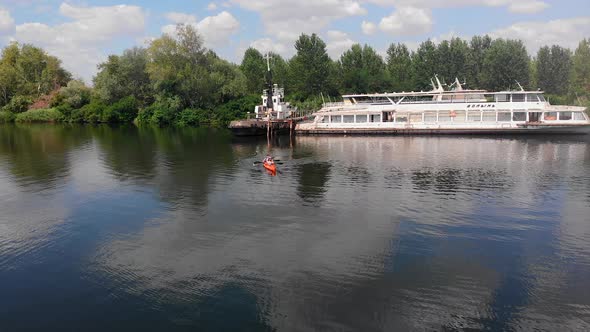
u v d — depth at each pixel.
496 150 55.03
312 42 122.00
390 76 127.88
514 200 31.33
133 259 22.19
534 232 25.00
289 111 86.62
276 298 18.09
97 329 16.30
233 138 75.50
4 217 29.41
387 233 25.14
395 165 45.50
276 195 33.72
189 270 20.77
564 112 69.75
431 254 22.16
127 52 120.94
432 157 50.38
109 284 19.66
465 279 19.48
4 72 130.00
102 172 44.12
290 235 25.05
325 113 78.56
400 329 15.95
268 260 21.69
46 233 26.25
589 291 18.36
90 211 30.42
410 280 19.45
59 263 21.97
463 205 30.31
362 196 33.03
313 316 16.78
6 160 52.75
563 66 119.06
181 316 16.95
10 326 16.61
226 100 118.69
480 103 71.94
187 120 110.69
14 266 21.77
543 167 43.09
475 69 128.38
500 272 20.14
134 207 31.19
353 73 122.94
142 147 64.06
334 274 20.11
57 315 17.25
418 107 75.19
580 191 33.41
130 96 122.19
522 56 117.56
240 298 18.11
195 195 34.09
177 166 46.81
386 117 77.25
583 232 24.91
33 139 77.44
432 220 27.25
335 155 53.19
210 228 26.42
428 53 125.69
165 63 115.56
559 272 20.09
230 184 37.59
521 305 17.39
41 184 39.06
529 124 68.50
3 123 124.12
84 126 111.06
